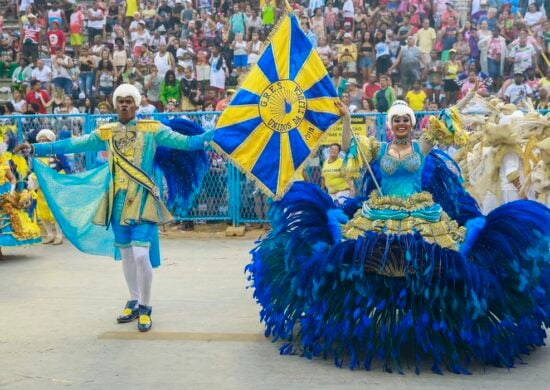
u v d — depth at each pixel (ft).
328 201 18.83
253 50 55.88
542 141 26.55
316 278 16.40
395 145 18.12
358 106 48.75
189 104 51.03
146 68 54.75
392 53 54.80
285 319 17.89
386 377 15.76
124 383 15.60
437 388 15.03
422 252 16.34
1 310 22.24
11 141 33.68
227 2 61.72
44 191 21.62
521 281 16.15
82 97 53.52
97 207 21.16
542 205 16.89
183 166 21.45
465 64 53.83
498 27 55.72
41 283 26.25
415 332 16.25
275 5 58.29
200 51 54.03
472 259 16.97
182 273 27.76
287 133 19.13
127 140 19.94
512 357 16.48
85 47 56.65
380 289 16.60
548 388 14.97
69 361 17.17
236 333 19.27
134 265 20.59
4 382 15.78
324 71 19.22
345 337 16.58
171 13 61.62
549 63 52.90
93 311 21.93
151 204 19.77
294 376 15.87
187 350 17.89
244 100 19.15
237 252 32.68
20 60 59.41
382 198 17.72
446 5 57.41
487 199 29.91
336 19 58.13
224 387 15.23
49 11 61.72
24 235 31.94
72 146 20.42
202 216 38.52
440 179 19.17
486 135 29.17
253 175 19.06
